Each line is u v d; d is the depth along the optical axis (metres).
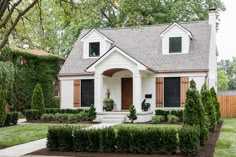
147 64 25.00
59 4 16.00
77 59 27.64
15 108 29.17
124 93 25.53
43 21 17.05
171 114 22.33
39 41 17.66
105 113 23.28
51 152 11.96
